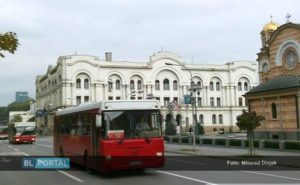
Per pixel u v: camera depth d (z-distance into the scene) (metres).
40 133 123.25
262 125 46.53
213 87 109.31
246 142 38.00
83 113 20.70
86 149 20.09
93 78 99.25
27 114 155.50
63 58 98.12
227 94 109.88
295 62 47.62
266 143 35.72
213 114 107.38
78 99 98.38
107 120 17.69
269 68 54.88
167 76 105.25
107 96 100.38
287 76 46.38
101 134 17.70
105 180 17.05
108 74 100.69
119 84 101.56
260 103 47.25
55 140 28.12
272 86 45.47
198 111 105.75
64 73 97.75
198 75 107.75
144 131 17.92
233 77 110.25
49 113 110.12
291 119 42.66
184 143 49.16
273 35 50.97
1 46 11.93
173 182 15.80
